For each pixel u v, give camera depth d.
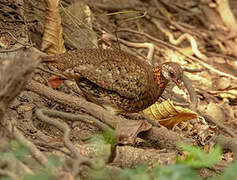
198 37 18.47
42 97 10.68
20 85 7.36
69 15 13.02
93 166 7.51
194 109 12.46
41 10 13.01
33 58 7.30
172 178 6.02
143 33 16.38
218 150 7.46
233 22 19.44
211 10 19.91
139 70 10.41
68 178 6.65
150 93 10.64
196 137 11.34
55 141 9.08
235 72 16.75
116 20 17.55
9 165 6.61
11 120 8.59
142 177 6.35
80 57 10.09
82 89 10.38
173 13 19.83
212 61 17.22
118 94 10.30
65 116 9.33
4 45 11.38
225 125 13.05
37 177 6.03
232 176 6.18
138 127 9.36
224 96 14.67
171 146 9.77
